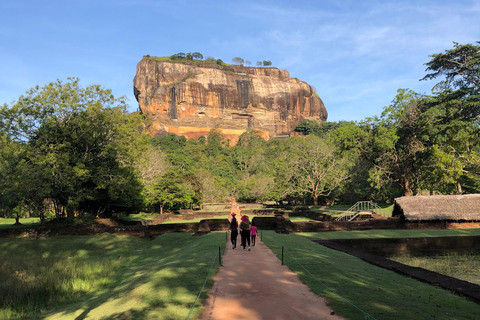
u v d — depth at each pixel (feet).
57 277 47.93
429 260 61.00
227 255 46.91
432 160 125.70
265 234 75.20
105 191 101.81
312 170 178.60
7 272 51.57
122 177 97.40
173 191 160.97
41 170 84.74
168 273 35.06
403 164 132.67
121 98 105.91
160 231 92.12
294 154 186.80
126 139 102.83
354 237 76.18
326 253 50.26
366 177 160.35
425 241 69.87
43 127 91.56
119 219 104.94
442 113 116.26
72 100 95.45
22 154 87.35
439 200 93.30
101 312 27.55
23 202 92.27
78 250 75.15
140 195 122.52
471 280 43.73
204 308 24.59
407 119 129.18
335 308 23.88
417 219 88.79
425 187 144.66
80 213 113.19
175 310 24.32
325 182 174.40
